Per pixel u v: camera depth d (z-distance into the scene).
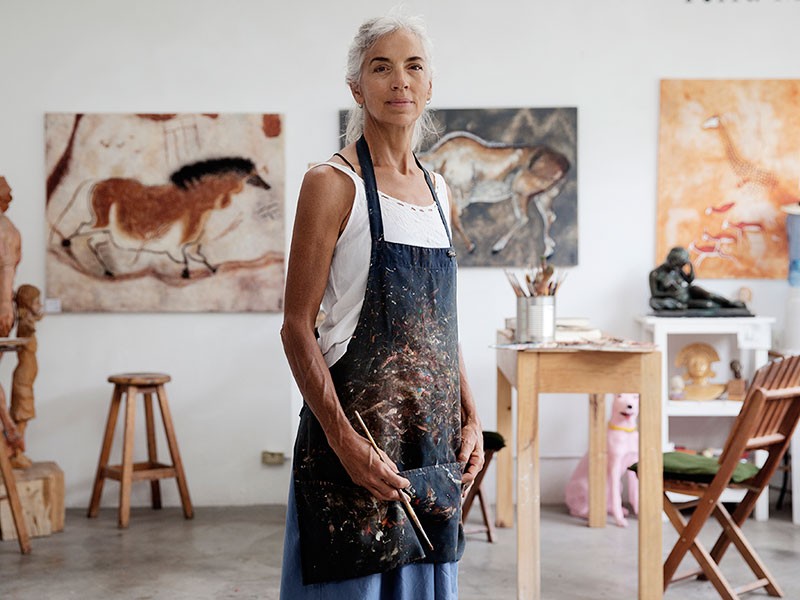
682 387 5.27
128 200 5.41
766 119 5.45
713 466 3.81
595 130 5.46
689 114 5.45
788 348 5.25
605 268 5.49
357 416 1.98
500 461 4.98
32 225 5.41
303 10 5.45
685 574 3.91
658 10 5.45
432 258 2.05
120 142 5.41
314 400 1.96
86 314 5.46
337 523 1.99
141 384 5.10
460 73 5.45
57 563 4.40
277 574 4.24
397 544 2.00
